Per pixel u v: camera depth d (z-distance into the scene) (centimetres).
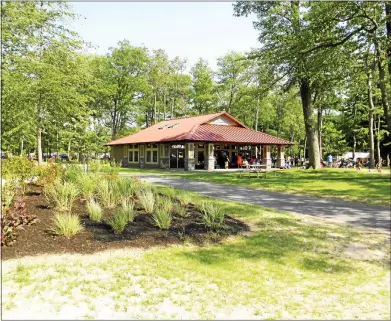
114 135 5159
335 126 5391
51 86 1872
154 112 5794
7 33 1585
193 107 5731
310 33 1861
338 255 635
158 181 1881
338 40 1911
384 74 2042
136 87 5041
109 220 743
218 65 5034
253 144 3447
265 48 2405
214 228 768
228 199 1259
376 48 1825
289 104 4500
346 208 1107
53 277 479
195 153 3294
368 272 559
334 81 2158
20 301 407
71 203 848
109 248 609
